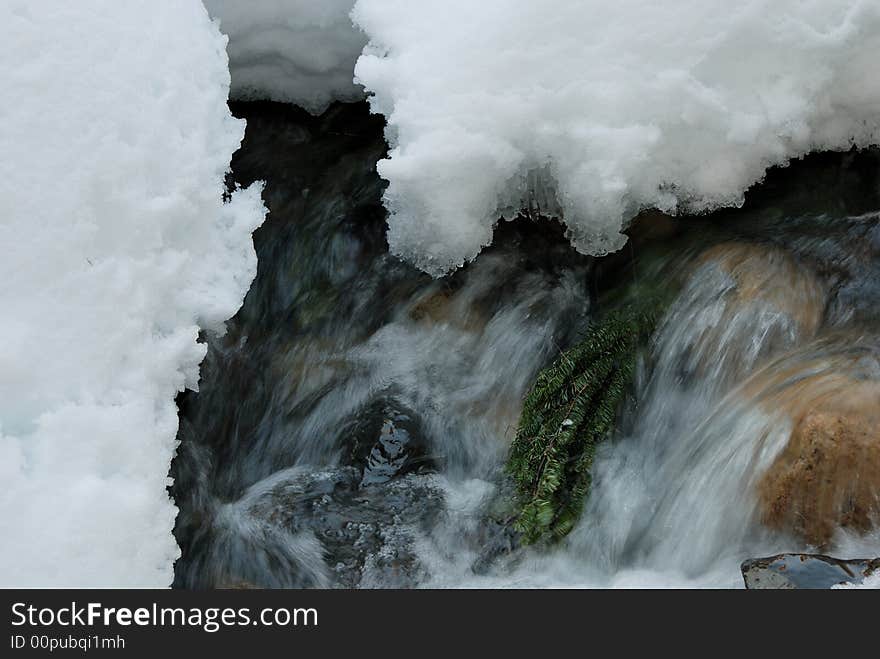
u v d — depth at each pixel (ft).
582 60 12.00
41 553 8.84
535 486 10.89
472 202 12.28
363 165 15.34
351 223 14.61
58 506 9.03
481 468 12.06
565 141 12.09
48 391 9.63
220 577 11.09
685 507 10.78
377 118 15.72
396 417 12.41
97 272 10.24
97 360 9.96
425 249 12.59
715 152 12.36
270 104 15.97
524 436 11.29
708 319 11.98
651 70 11.98
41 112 10.52
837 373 10.67
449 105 12.01
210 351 12.98
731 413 11.03
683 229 13.09
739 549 10.28
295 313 14.01
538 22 12.01
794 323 11.64
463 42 12.15
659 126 12.09
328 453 12.43
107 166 10.64
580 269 13.42
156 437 10.09
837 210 12.96
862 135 13.12
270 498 11.89
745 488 10.36
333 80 15.46
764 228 12.84
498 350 13.00
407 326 13.50
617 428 11.78
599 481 11.24
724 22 11.96
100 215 10.50
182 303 11.07
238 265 11.92
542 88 12.00
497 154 12.04
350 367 13.21
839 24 12.19
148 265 10.69
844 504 9.87
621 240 12.71
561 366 11.51
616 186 11.87
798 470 10.01
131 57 11.44
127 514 9.33
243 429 12.90
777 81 12.26
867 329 11.38
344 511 11.63
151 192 11.02
